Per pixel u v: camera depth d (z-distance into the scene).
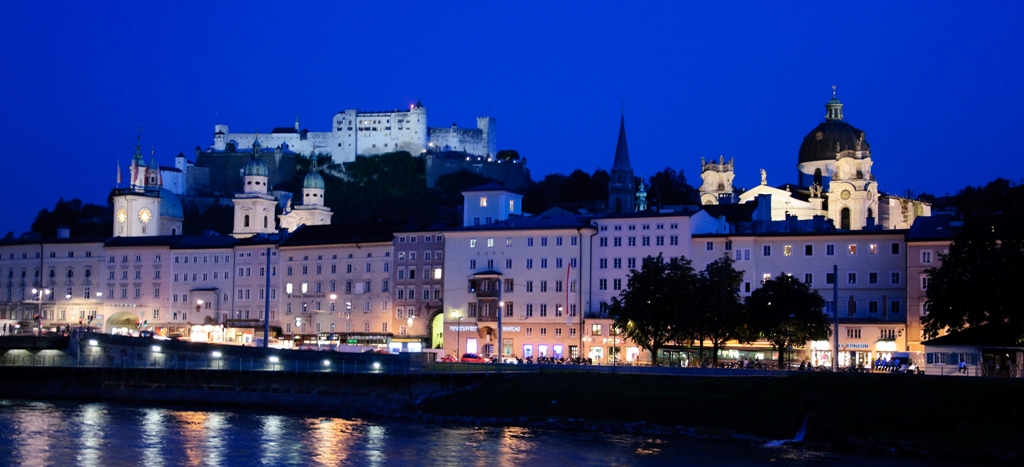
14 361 195.75
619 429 139.00
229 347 179.88
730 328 166.88
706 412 139.62
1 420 148.88
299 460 120.06
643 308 168.12
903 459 121.12
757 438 132.12
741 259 198.25
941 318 150.38
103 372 180.88
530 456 122.19
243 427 144.38
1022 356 148.38
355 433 138.75
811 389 138.25
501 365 167.00
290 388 168.62
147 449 126.25
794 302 165.62
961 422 127.06
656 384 147.38
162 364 184.25
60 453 123.19
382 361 169.50
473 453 123.94
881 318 188.88
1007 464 118.12
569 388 150.75
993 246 150.25
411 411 157.12
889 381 136.12
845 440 128.38
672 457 121.44
